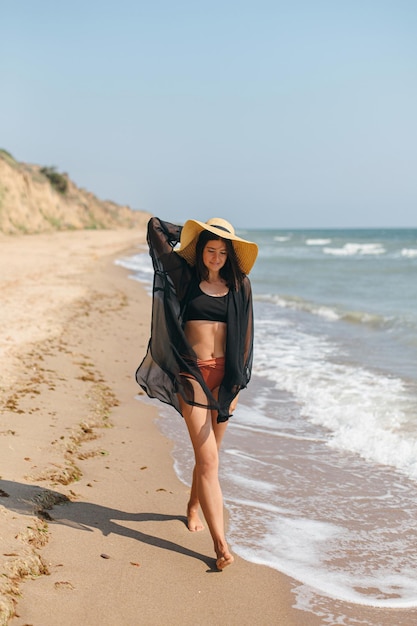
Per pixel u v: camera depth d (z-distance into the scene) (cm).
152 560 405
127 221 11256
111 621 335
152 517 468
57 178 8388
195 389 410
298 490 544
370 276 2981
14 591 340
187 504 496
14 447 555
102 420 694
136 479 539
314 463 609
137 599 359
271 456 626
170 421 724
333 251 6078
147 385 434
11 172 6128
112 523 448
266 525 475
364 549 445
